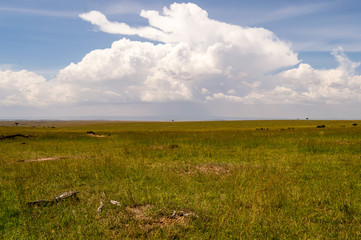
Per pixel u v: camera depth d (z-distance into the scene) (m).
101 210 5.15
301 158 11.96
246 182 7.33
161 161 11.98
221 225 4.30
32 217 4.71
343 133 25.86
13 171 9.35
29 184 7.24
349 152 13.67
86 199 5.92
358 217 4.76
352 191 6.34
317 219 4.79
